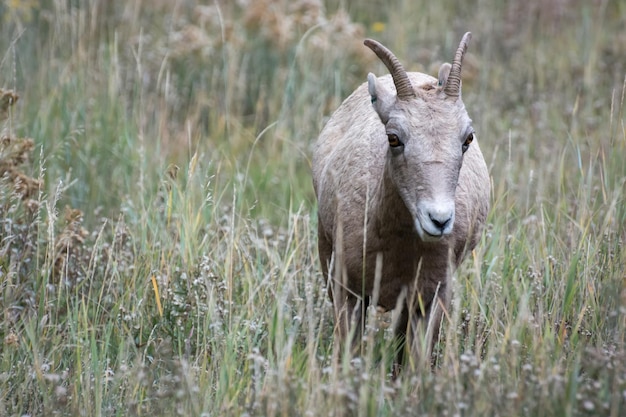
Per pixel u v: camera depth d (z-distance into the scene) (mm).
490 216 19016
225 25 28125
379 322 16109
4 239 16688
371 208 15297
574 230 18109
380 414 12875
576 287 16438
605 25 33562
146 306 17000
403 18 32594
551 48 31562
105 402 14320
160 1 31938
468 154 16469
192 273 17094
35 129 22562
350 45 28484
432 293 15680
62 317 16859
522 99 28359
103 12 29609
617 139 20797
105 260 18344
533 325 14781
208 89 27578
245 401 13414
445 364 13477
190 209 18531
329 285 15914
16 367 15109
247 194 22594
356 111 17562
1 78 24328
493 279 16812
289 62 27672
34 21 28391
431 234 13578
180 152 23688
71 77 25016
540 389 12812
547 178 20828
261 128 26312
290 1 30266
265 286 16844
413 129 13992
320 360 15203
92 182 22172
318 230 17625
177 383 13922
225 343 14852
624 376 13070
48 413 13625
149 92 27141
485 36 32188
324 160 17719
